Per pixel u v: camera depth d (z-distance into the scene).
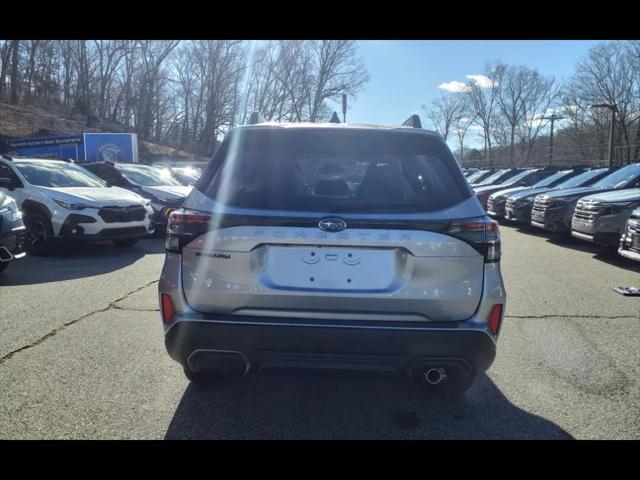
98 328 5.16
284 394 3.78
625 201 9.51
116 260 9.13
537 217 12.84
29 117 45.06
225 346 2.96
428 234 2.93
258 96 66.25
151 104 62.34
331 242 2.93
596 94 55.75
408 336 2.90
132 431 3.21
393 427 3.34
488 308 3.00
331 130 3.33
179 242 3.07
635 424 3.38
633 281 7.91
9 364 4.18
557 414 3.52
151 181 13.26
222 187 3.15
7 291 6.64
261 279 2.96
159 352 4.52
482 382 4.03
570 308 6.26
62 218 9.03
